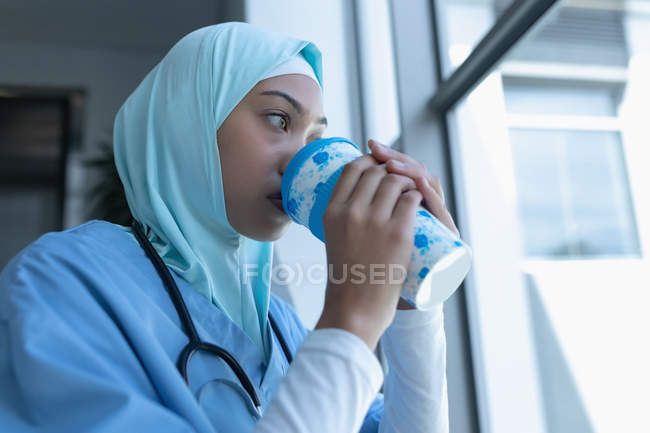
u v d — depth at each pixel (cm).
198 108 65
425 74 152
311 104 65
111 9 326
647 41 516
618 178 603
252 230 65
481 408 133
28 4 319
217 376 56
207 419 48
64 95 364
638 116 586
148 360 48
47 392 41
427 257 48
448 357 136
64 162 356
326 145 57
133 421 41
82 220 350
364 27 188
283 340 72
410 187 51
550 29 543
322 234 53
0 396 43
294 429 41
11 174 353
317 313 154
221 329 61
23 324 44
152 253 62
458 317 139
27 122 360
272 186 62
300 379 43
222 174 64
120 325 49
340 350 43
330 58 185
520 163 609
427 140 148
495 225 303
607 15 520
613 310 582
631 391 558
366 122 181
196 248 66
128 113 72
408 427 61
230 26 70
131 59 376
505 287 320
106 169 235
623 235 601
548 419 541
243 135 63
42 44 366
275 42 67
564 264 604
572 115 597
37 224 348
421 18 156
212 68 66
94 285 50
